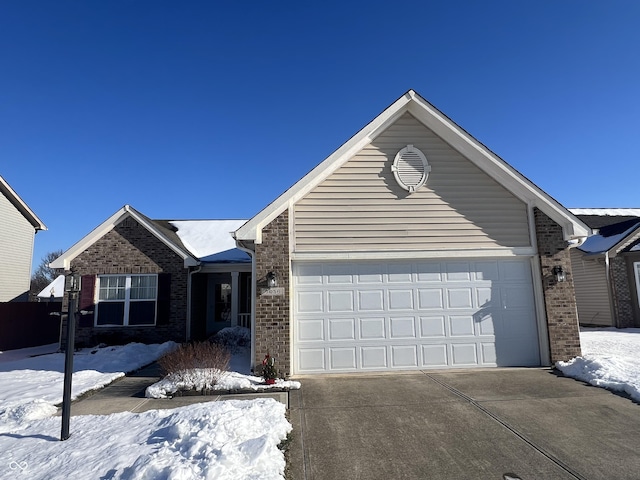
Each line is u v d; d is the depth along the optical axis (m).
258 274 9.16
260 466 4.28
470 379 8.42
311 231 9.51
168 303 14.90
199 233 19.23
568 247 9.75
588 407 6.52
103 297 14.90
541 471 4.46
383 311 9.48
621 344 12.38
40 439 5.10
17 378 9.42
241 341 13.59
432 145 10.07
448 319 9.59
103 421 5.77
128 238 15.20
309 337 9.27
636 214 27.02
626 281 18.22
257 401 6.48
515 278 9.88
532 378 8.43
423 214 9.77
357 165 9.85
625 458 4.73
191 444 4.52
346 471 4.52
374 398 7.18
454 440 5.30
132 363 11.17
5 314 15.76
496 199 9.98
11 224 20.30
